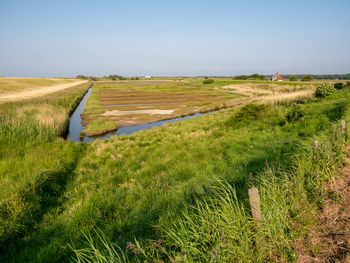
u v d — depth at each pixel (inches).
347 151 287.4
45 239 237.6
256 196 148.6
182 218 183.9
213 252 130.8
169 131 705.6
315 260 141.3
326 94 1091.3
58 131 740.7
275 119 652.7
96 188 345.4
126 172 386.6
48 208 294.2
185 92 2583.7
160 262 145.9
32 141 551.8
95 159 473.4
